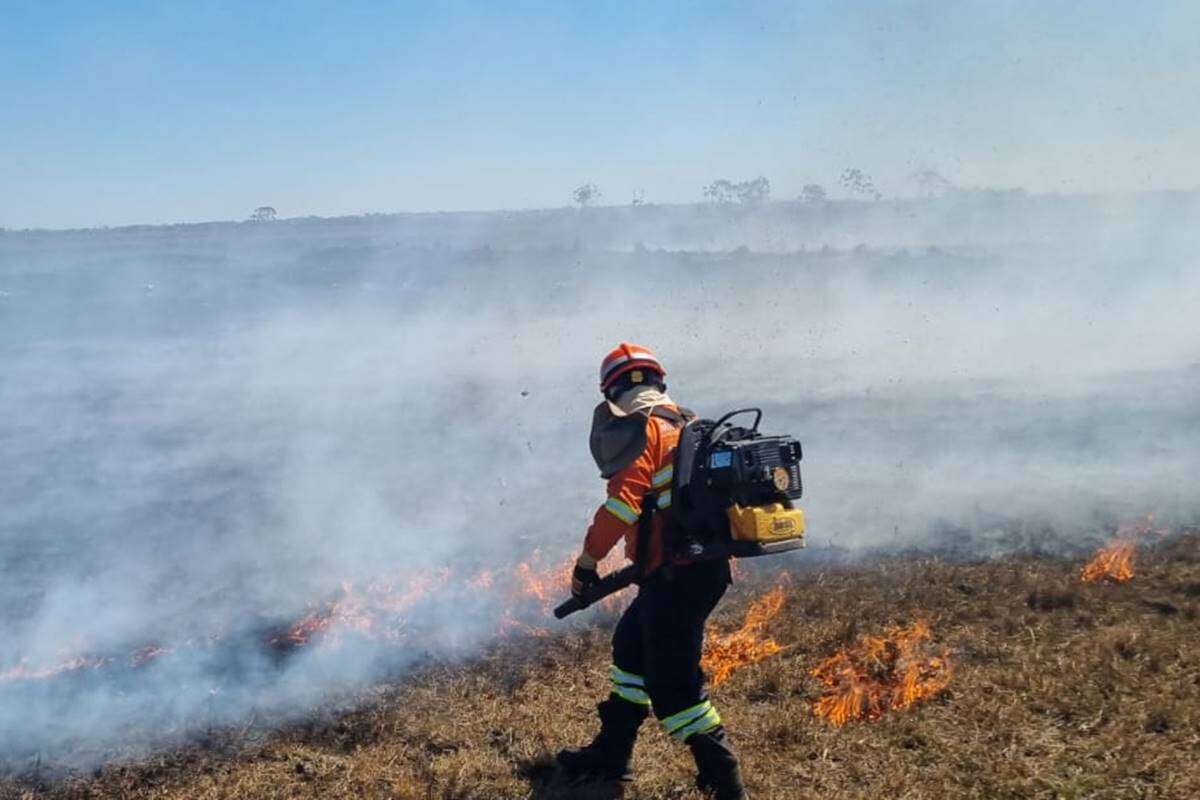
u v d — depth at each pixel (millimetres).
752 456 3939
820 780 4250
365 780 4352
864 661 5250
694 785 4242
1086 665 5109
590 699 5086
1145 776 4129
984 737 4496
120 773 4445
